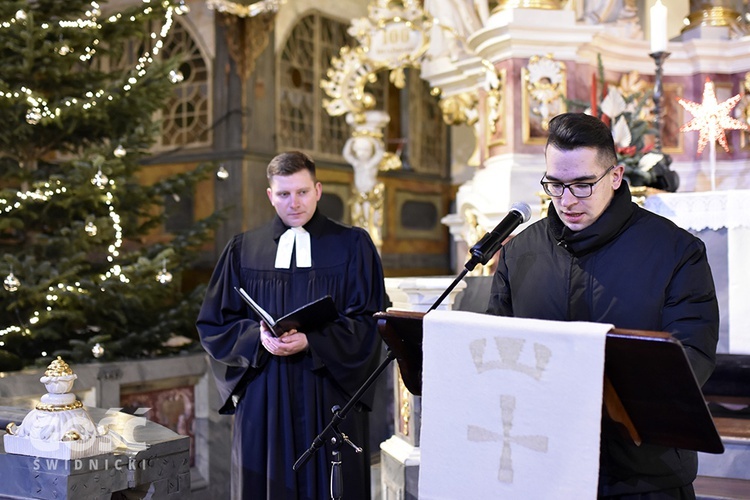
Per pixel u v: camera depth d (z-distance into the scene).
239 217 8.69
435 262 11.76
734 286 3.84
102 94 5.08
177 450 2.44
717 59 5.73
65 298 4.73
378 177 10.60
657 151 4.56
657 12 4.59
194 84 9.04
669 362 1.61
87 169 4.80
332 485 2.43
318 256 3.28
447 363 1.86
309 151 9.74
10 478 2.30
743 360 3.71
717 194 3.86
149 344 5.35
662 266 2.00
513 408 1.79
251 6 8.30
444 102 6.90
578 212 2.01
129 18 5.41
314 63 9.84
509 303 2.28
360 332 3.18
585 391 1.70
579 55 5.30
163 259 5.02
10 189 4.87
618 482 1.98
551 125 2.02
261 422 3.13
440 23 6.60
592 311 2.04
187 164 9.02
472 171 11.86
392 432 5.06
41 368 4.62
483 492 1.82
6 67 4.84
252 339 3.11
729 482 3.25
